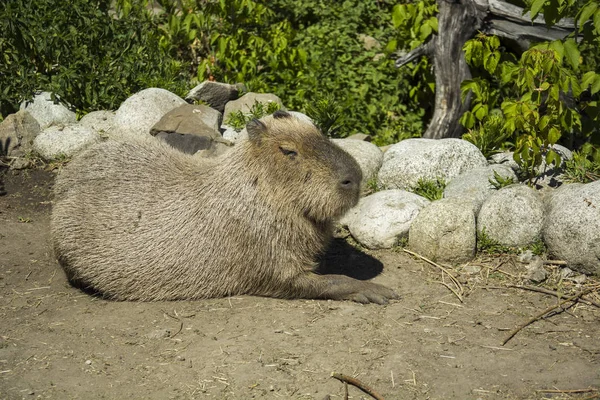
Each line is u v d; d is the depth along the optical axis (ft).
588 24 23.12
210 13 33.04
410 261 20.33
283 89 31.76
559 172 23.07
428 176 23.40
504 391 14.10
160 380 14.56
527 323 16.69
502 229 20.51
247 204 17.84
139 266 18.10
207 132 25.96
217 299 18.40
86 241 18.31
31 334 16.49
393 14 30.09
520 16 28.14
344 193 17.31
